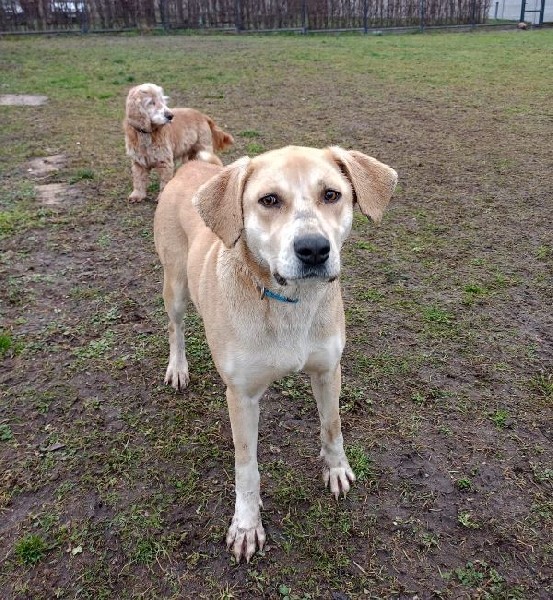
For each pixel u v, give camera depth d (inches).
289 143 354.9
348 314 180.5
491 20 1106.1
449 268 206.1
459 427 136.4
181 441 135.3
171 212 141.8
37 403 147.1
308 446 133.4
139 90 272.8
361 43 839.7
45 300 193.6
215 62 679.1
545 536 110.1
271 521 115.9
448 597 100.3
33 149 355.3
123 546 110.8
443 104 455.2
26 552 108.9
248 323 101.0
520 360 158.1
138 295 196.7
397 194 273.3
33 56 719.7
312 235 89.0
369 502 118.8
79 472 127.6
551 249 216.5
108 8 969.5
